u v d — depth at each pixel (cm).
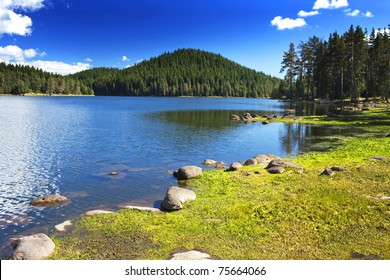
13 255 1120
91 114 7762
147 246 1206
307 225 1327
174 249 1177
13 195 1944
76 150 3284
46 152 3180
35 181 2227
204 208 1566
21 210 1689
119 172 2436
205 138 4075
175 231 1322
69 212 1644
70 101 15312
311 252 1127
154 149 3347
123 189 2025
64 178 2294
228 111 8988
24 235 1400
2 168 2564
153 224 1405
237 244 1198
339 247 1155
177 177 2252
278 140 3903
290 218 1394
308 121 5734
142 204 1756
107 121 6138
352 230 1272
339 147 3275
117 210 1666
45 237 1213
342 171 2147
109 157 2964
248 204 1582
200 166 2616
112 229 1360
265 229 1309
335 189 1752
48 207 1719
